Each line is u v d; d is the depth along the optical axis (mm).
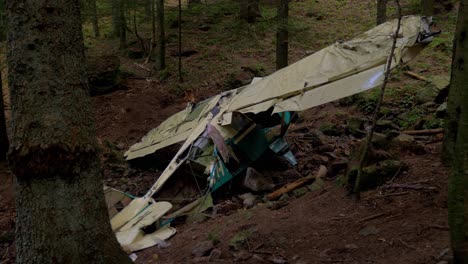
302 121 10930
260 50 15641
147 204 6672
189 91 13305
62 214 3135
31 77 3111
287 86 7594
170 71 14773
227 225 5461
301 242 4438
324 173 6871
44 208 3107
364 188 5375
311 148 9039
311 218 5008
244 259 4254
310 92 7195
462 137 2488
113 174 9469
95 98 13141
